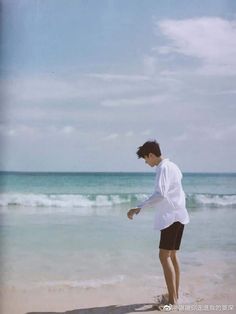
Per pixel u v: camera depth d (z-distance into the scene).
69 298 3.63
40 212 7.26
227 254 4.85
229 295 3.76
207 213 7.18
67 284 3.94
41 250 4.92
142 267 4.43
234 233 5.78
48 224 6.16
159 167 3.40
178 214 3.38
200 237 5.56
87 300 3.60
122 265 4.47
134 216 6.80
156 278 4.12
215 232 5.81
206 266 4.48
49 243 5.19
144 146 3.49
